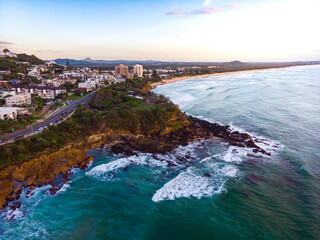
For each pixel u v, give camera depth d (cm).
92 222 3422
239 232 3141
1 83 10806
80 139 5997
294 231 3127
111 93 9662
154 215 3509
